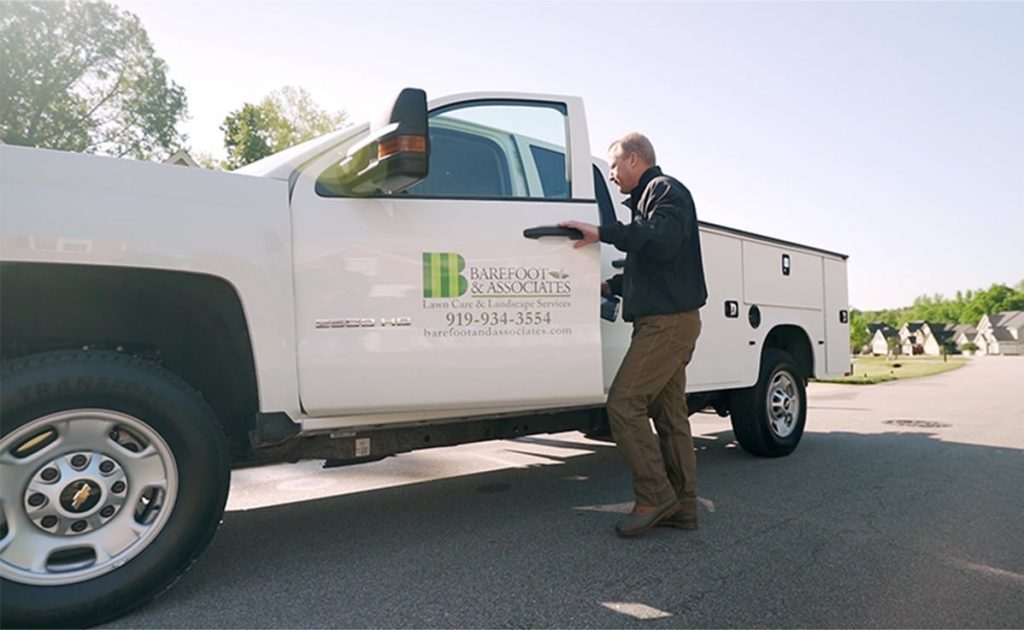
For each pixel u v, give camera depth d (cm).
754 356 519
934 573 295
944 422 834
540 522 377
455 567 304
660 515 339
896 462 545
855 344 8588
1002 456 575
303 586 281
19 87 2417
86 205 234
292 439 308
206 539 256
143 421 245
